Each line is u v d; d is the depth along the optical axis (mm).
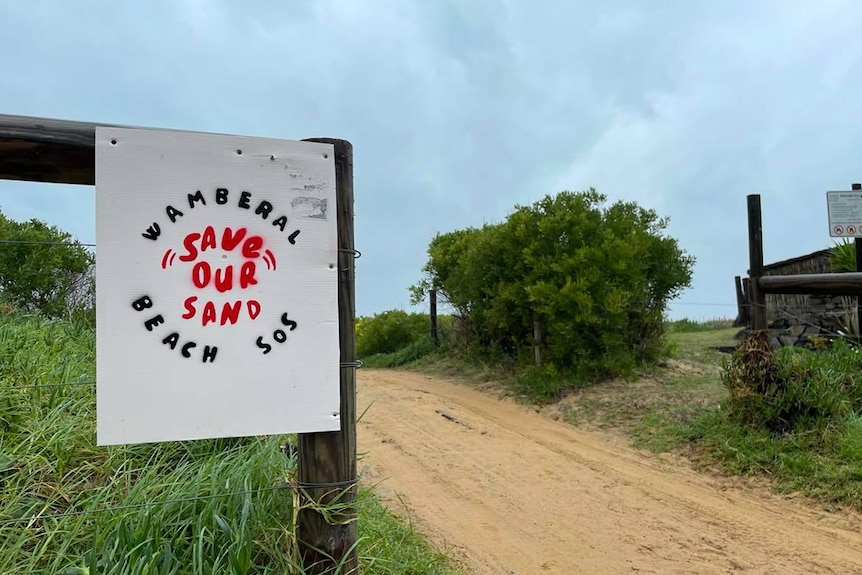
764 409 6090
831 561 4105
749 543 4422
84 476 2947
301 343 2350
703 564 4141
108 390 2139
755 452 5852
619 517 4973
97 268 2146
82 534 2480
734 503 5156
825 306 9695
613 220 10406
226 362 2264
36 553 2336
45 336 4637
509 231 10992
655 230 10609
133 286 2180
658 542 4496
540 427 7930
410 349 15844
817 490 5105
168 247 2221
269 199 2336
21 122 2139
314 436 2430
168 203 2225
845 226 8555
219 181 2283
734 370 6488
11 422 3160
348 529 2477
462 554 4250
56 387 3471
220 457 3189
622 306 9297
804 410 5992
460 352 13617
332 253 2410
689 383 8539
